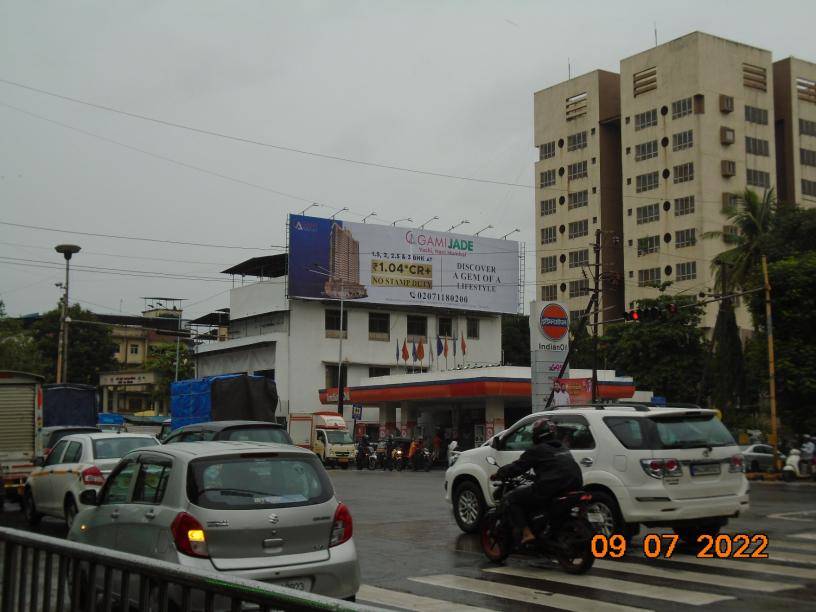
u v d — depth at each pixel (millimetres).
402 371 57406
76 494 12930
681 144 63125
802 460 27859
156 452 6988
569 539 9109
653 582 8641
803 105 69562
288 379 53156
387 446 41750
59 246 36219
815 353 31656
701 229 61125
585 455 10461
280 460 6770
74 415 26797
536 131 75688
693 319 48000
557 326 29953
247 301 57844
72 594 4754
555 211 73375
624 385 42938
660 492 9914
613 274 38906
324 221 54344
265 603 3459
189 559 6020
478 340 60906
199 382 24750
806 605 7500
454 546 11312
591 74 71500
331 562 6434
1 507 16766
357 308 56250
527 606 7539
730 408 38000
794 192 67875
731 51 64250
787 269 32438
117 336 81688
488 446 12266
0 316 60688
